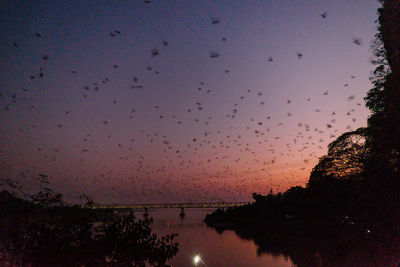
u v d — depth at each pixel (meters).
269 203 77.38
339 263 18.12
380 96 18.42
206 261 35.19
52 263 7.11
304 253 27.28
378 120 17.34
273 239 50.12
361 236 16.86
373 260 16.00
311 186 25.16
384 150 16.56
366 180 16.84
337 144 22.39
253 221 80.38
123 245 7.82
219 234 69.56
